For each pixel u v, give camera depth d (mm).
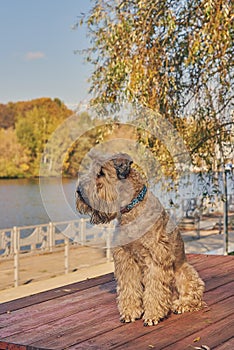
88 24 8172
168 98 7961
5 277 10641
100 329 3797
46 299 4711
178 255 4090
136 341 3518
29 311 4328
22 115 39875
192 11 7477
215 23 6688
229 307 4242
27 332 3779
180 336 3586
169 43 7770
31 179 38750
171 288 4086
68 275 10961
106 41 7969
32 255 12633
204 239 14836
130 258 3893
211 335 3592
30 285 10023
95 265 12008
